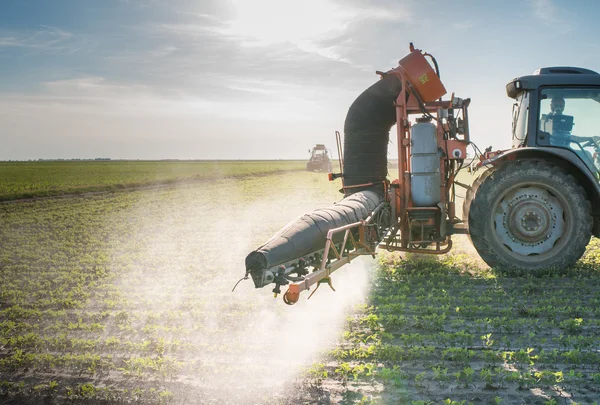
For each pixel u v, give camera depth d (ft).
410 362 16.01
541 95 26.63
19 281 28.07
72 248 38.60
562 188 25.67
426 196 27.35
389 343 17.52
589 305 21.12
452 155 27.68
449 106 27.86
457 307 20.68
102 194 93.56
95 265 32.24
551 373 14.35
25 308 23.03
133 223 53.72
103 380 15.47
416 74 27.81
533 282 25.09
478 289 24.25
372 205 25.52
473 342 17.38
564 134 26.50
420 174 27.40
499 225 26.81
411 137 27.61
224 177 155.94
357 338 17.95
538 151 26.73
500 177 26.32
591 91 26.43
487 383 14.11
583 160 26.37
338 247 21.65
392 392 13.98
